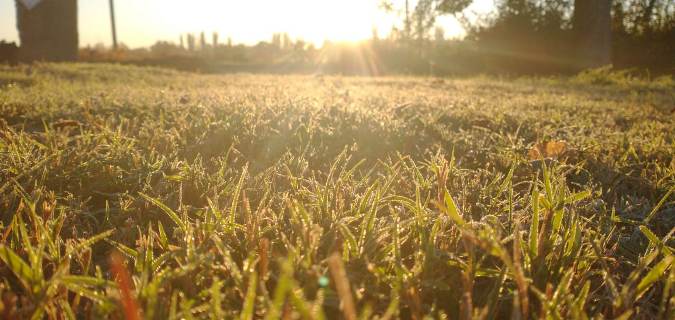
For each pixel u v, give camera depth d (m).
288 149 0.63
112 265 0.32
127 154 0.56
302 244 0.32
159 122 0.80
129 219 0.40
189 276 0.29
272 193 0.48
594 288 0.34
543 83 3.66
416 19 7.39
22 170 0.48
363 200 0.39
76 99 1.15
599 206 0.47
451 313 0.30
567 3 5.91
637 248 0.40
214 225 0.34
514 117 1.11
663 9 5.39
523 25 6.07
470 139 0.80
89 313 0.27
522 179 0.59
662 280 0.32
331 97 1.34
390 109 1.10
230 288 0.29
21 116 0.91
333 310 0.28
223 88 2.01
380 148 0.72
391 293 0.28
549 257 0.33
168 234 0.40
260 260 0.30
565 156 0.69
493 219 0.37
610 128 1.02
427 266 0.31
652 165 0.66
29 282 0.26
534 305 0.29
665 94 2.39
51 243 0.30
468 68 6.65
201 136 0.70
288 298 0.23
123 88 1.77
